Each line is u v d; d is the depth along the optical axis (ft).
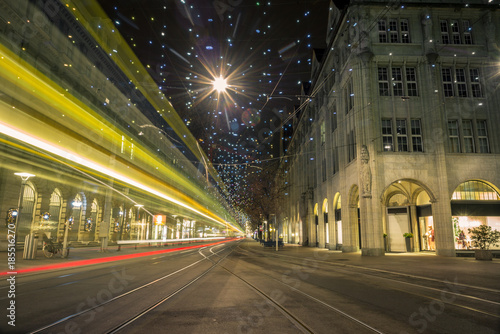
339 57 97.81
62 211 88.28
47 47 73.36
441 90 81.20
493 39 83.46
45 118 73.92
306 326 16.43
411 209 90.68
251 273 40.01
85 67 90.33
